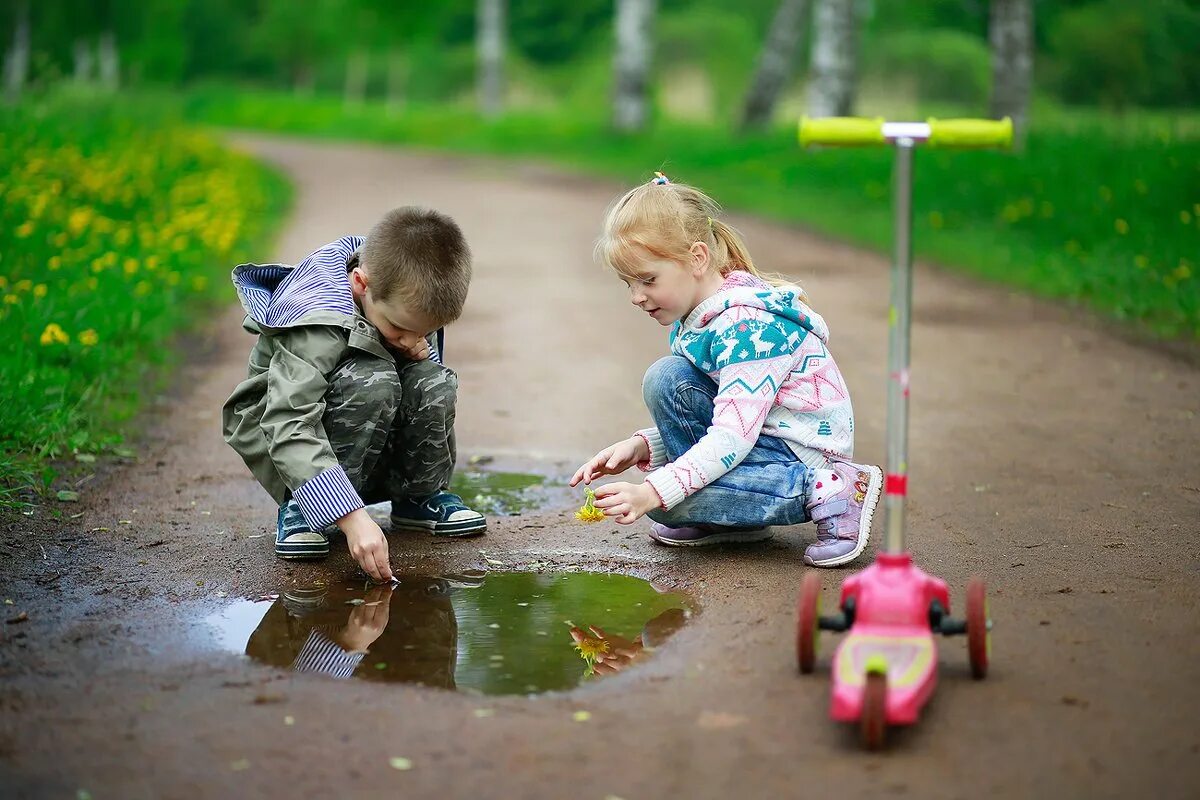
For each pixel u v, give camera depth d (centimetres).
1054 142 1236
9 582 320
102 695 253
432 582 329
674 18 3712
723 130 2203
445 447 364
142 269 714
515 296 834
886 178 1296
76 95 1495
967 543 355
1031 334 702
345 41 4091
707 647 279
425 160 2077
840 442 339
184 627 293
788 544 357
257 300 348
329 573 336
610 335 707
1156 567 330
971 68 2991
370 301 337
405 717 243
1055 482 421
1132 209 962
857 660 240
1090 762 222
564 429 502
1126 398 552
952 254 969
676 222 326
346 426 338
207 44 4803
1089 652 272
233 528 373
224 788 215
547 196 1496
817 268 959
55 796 212
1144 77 2083
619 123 2197
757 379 327
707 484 328
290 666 271
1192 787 214
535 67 4262
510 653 279
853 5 1691
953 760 224
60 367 514
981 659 253
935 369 617
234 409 353
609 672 267
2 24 2897
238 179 1274
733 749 229
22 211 765
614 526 377
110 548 351
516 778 219
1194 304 711
